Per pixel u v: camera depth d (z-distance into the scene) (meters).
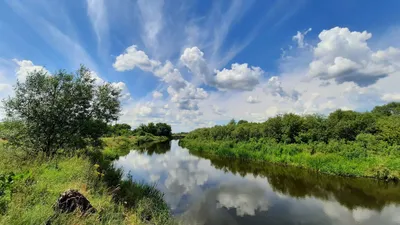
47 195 6.80
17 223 4.64
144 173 21.31
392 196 14.88
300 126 32.78
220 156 36.88
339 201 14.12
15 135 14.27
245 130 43.62
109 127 19.48
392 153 21.38
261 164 28.06
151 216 9.37
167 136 121.88
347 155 22.91
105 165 16.39
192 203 13.33
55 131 15.67
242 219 11.42
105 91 19.06
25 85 14.88
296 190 16.58
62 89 16.06
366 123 27.28
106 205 7.68
